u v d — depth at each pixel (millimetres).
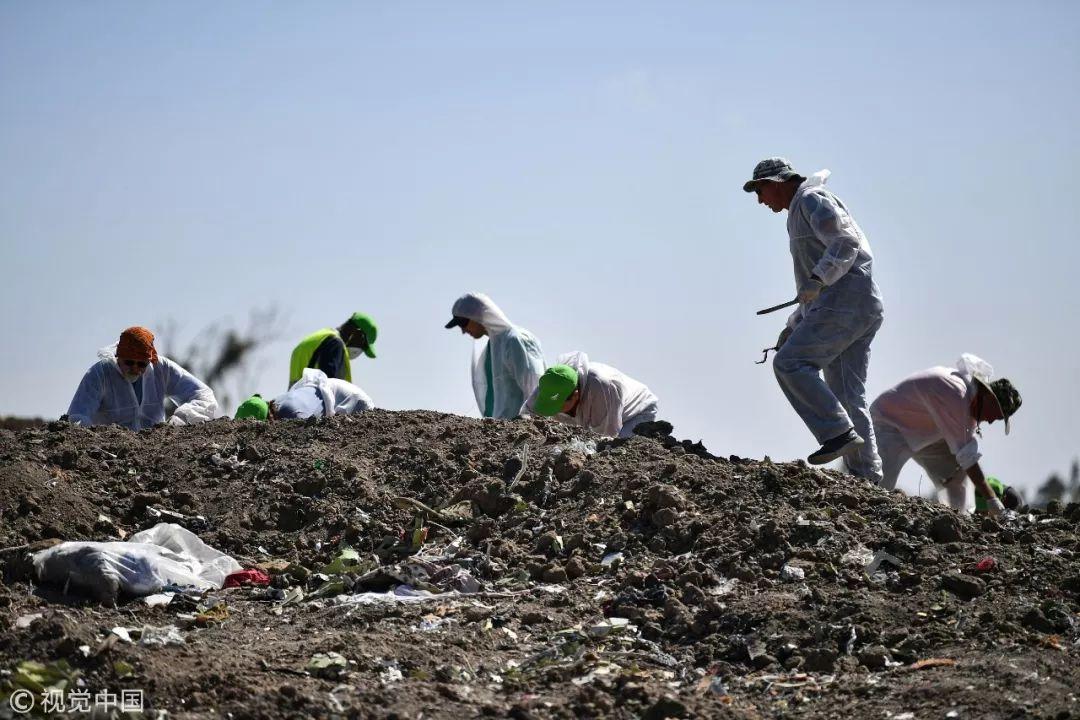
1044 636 14594
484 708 12867
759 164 23547
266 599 16781
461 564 17734
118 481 20281
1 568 16359
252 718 12336
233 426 23266
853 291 22219
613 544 18000
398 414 23641
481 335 30484
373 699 12930
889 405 25484
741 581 16562
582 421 25297
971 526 18203
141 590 16312
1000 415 25016
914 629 14922
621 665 14391
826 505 18703
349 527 18969
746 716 12945
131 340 24625
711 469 19938
